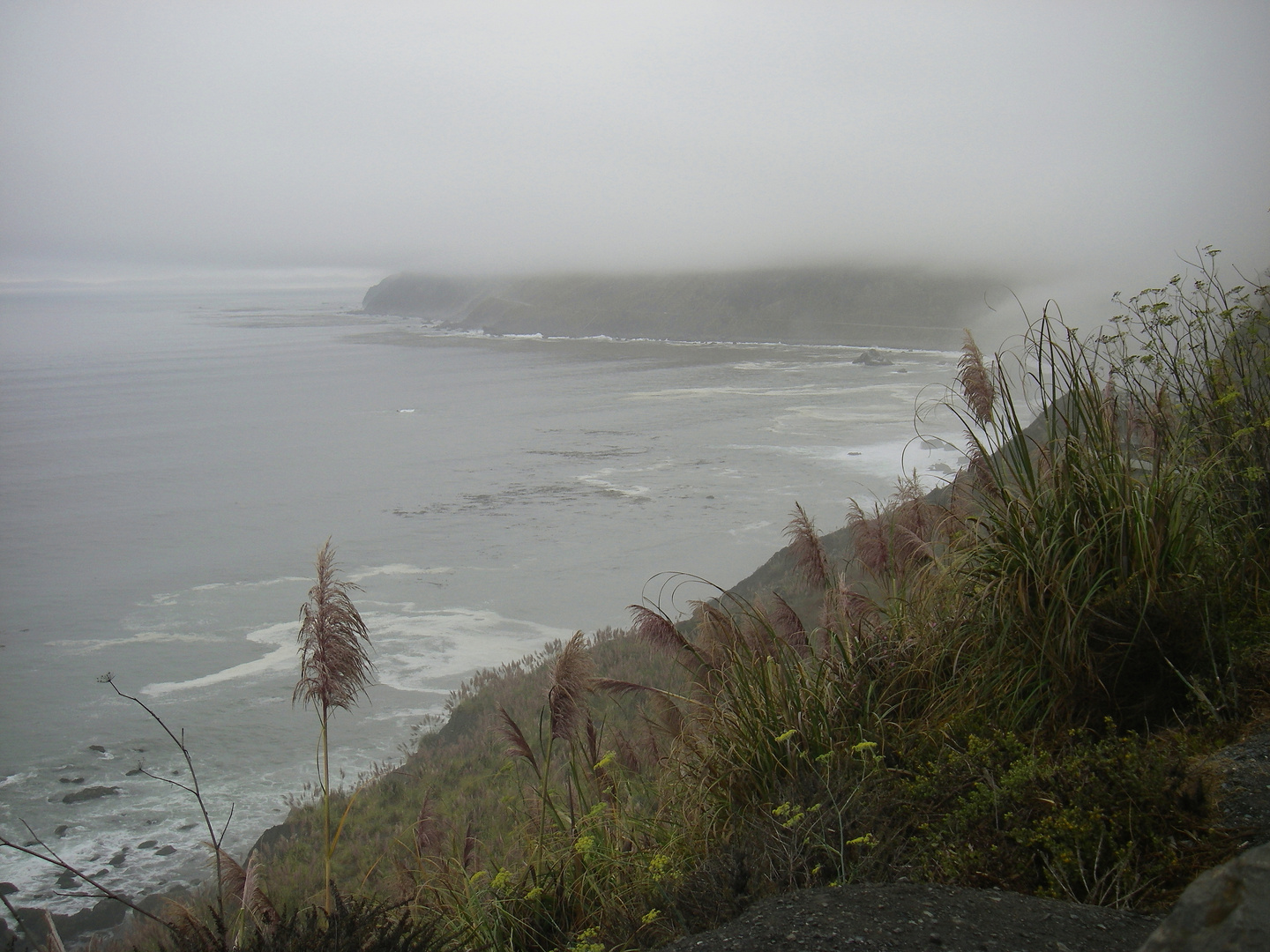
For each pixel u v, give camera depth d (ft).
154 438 506.07
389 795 56.49
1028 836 9.11
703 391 652.07
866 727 12.89
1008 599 12.64
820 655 14.96
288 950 9.86
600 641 93.20
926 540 18.33
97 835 81.46
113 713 124.16
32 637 172.65
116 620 183.93
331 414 593.83
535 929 12.27
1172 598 11.61
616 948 10.68
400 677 122.93
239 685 135.13
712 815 12.67
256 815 83.82
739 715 13.58
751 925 8.40
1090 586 12.11
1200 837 8.36
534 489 315.17
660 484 307.37
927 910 8.05
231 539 262.47
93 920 59.21
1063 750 10.53
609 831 13.98
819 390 636.07
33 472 404.36
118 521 297.33
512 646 140.36
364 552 231.30
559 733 15.47
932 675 13.17
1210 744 9.93
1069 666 11.64
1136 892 8.02
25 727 119.65
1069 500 12.65
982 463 16.25
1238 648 11.12
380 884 20.89
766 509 252.83
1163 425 14.17
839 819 10.00
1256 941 4.60
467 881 13.04
